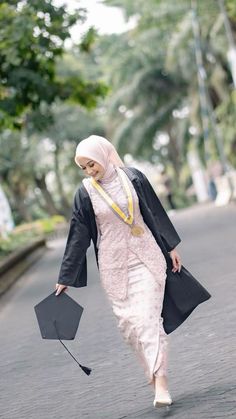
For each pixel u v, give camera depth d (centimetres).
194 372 848
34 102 2697
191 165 6525
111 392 845
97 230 749
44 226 5538
